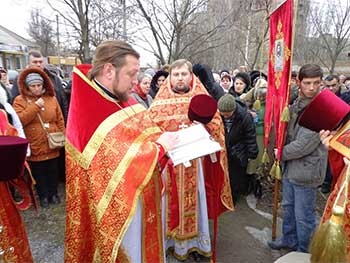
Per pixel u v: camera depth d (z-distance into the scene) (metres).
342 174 1.75
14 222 1.69
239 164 3.88
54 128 3.69
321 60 12.61
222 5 6.33
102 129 1.48
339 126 1.79
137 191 1.43
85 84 1.50
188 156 1.58
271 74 2.88
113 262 1.42
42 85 3.62
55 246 2.99
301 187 2.46
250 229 3.30
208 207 2.73
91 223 1.55
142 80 3.98
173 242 2.73
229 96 3.68
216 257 2.79
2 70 5.37
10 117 3.06
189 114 2.28
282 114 2.44
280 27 2.62
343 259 1.48
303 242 2.51
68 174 1.54
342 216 1.50
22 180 1.78
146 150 1.48
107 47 1.49
